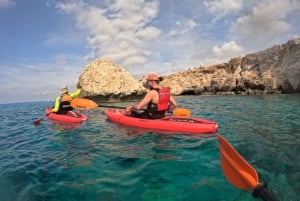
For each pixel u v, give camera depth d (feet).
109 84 65.51
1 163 15.65
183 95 98.68
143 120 23.95
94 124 27.53
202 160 14.17
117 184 11.48
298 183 10.93
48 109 36.01
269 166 12.96
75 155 16.39
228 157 9.46
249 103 47.47
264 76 77.05
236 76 83.97
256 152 15.35
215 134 20.53
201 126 21.45
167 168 13.14
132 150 16.75
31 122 34.68
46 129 26.71
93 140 20.18
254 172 8.02
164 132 21.66
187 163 13.78
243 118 29.07
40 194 10.91
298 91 71.20
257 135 19.89
